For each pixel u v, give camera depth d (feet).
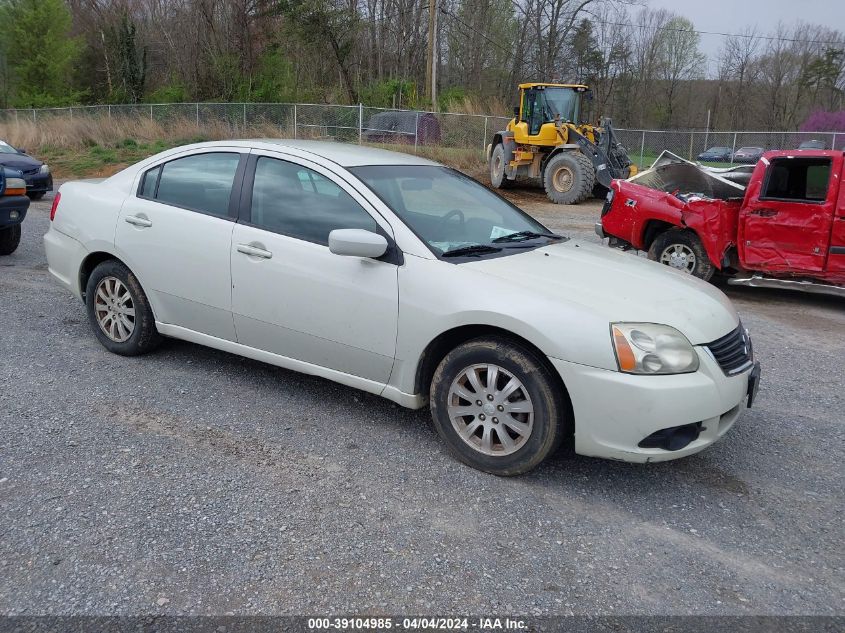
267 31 119.65
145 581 8.74
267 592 8.65
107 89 143.23
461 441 12.03
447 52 142.00
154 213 15.31
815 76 183.93
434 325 11.83
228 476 11.41
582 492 11.44
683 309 11.57
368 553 9.52
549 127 58.85
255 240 13.76
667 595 8.92
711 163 90.27
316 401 14.58
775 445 13.60
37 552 9.21
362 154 14.74
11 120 97.66
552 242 14.40
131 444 12.34
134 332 16.12
